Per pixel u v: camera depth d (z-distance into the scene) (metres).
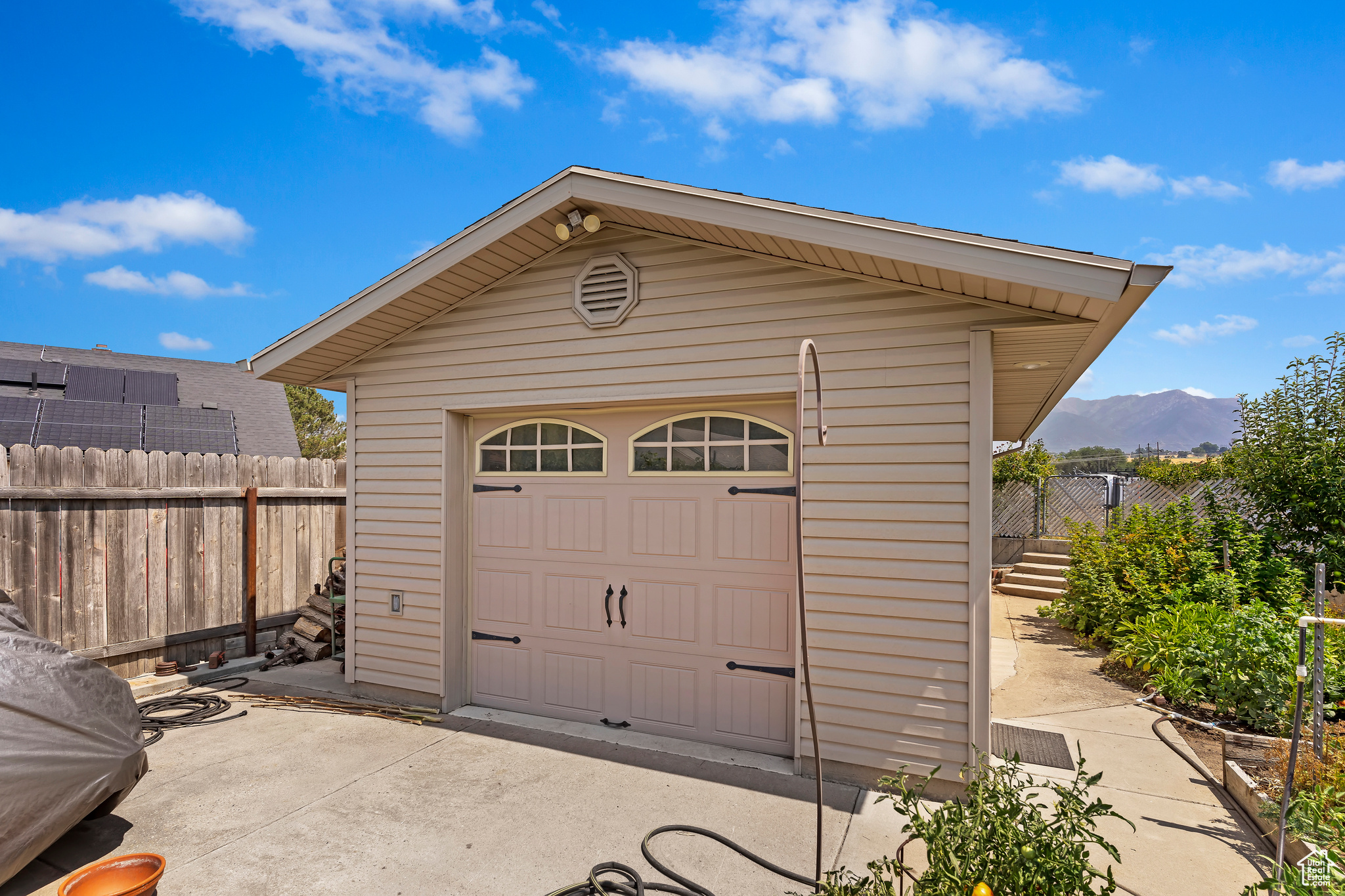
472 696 6.11
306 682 6.79
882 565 4.39
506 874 3.43
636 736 5.24
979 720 4.11
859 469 4.48
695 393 5.00
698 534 5.17
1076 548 9.88
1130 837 3.72
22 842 3.17
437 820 3.97
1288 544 8.32
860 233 3.96
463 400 5.90
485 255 5.29
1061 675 6.98
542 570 5.80
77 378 13.51
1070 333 4.24
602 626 5.53
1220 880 3.32
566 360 5.48
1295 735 3.19
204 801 4.20
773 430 4.94
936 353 4.29
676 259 5.08
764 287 4.79
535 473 5.86
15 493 5.73
